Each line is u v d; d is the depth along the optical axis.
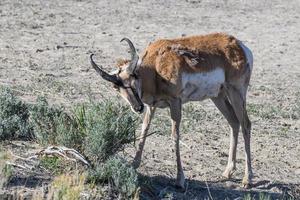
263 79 53.44
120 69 28.77
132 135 28.44
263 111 43.66
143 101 29.48
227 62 31.42
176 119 29.44
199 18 75.25
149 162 31.27
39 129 28.86
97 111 28.47
